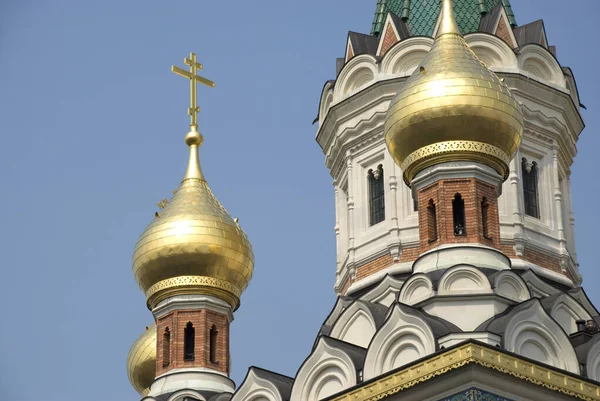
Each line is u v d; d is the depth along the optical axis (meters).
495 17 93.81
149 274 93.31
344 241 93.06
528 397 76.06
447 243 81.25
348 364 79.12
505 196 89.69
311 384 80.31
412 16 94.69
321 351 80.31
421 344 77.31
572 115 93.75
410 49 92.88
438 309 79.19
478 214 81.56
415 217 89.69
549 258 89.94
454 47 84.62
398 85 92.25
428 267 81.00
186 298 92.81
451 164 82.38
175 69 99.44
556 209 91.31
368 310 83.31
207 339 92.38
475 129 82.50
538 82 92.44
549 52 93.50
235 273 93.50
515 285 80.56
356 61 94.12
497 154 82.88
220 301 93.25
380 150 92.12
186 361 91.94
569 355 78.44
